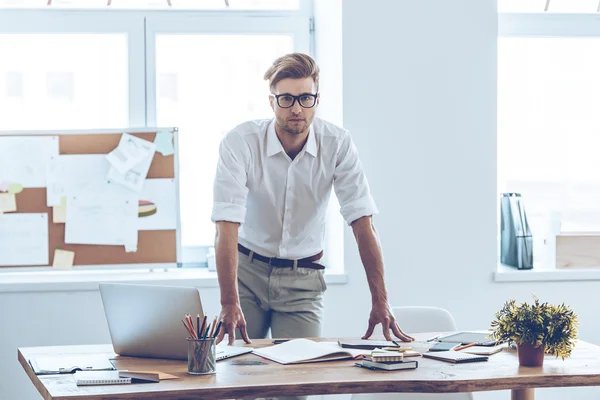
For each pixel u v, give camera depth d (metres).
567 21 3.98
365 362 2.16
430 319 2.88
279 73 2.50
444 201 3.70
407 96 3.67
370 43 3.64
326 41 3.83
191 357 2.07
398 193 3.67
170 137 3.73
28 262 3.65
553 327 2.14
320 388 1.96
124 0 3.84
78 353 2.40
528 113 4.04
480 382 2.00
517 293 3.76
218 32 3.86
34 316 3.52
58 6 3.77
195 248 3.89
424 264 3.69
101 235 3.69
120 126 3.80
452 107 3.70
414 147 3.68
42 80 3.76
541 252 3.92
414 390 1.99
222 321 2.44
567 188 4.06
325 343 2.49
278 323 2.83
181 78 3.86
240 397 1.93
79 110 3.79
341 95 3.65
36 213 3.66
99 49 3.79
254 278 2.83
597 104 4.06
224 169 2.67
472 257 3.72
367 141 3.65
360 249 2.72
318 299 2.87
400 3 3.65
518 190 4.05
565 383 2.05
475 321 3.73
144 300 2.26
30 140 3.66
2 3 3.75
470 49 3.70
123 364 2.21
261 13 3.90
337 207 3.75
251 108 3.90
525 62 4.03
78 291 3.54
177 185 3.73
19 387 3.52
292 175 2.74
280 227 2.80
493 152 3.72
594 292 3.81
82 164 3.68
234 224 2.62
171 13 3.83
